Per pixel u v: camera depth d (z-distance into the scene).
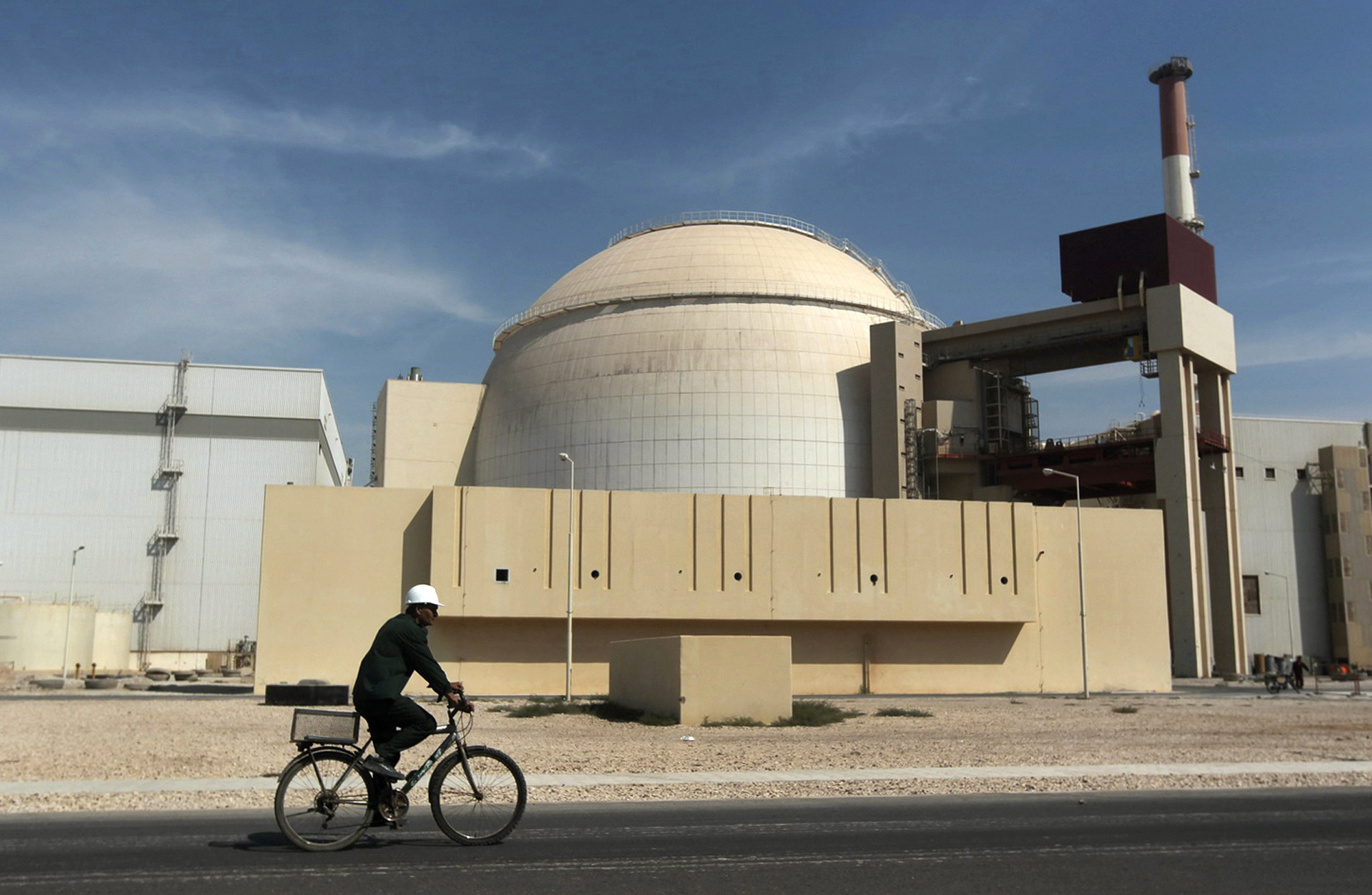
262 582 56.91
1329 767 24.16
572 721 39.53
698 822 16.61
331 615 57.25
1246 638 101.88
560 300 91.38
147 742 28.98
